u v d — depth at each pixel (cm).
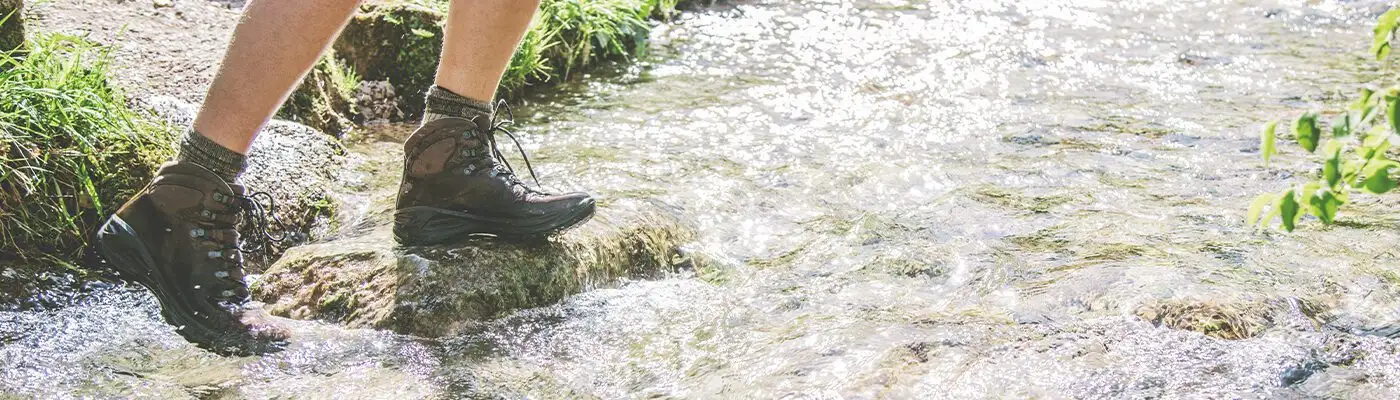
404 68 455
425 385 231
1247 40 564
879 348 240
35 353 242
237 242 252
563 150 390
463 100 268
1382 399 219
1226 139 407
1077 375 227
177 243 243
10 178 278
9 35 316
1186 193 351
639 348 250
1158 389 222
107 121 303
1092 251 300
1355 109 154
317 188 338
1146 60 527
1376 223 316
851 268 294
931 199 345
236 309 250
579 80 486
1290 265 288
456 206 272
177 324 248
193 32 409
